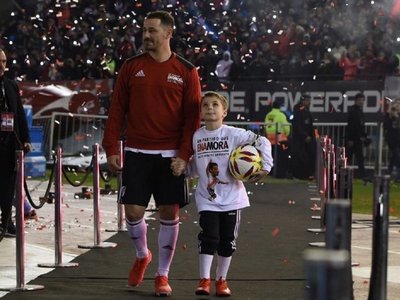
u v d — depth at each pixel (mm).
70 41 52562
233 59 48750
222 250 15945
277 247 21922
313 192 37125
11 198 22344
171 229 16141
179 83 15992
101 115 48562
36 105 48750
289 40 48500
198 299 15703
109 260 19766
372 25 48531
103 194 35062
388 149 44906
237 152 15656
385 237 10547
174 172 15859
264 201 33344
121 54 49906
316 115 46844
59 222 18984
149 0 53094
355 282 17453
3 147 22094
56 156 19062
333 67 47250
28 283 16953
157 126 15992
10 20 55688
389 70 47125
